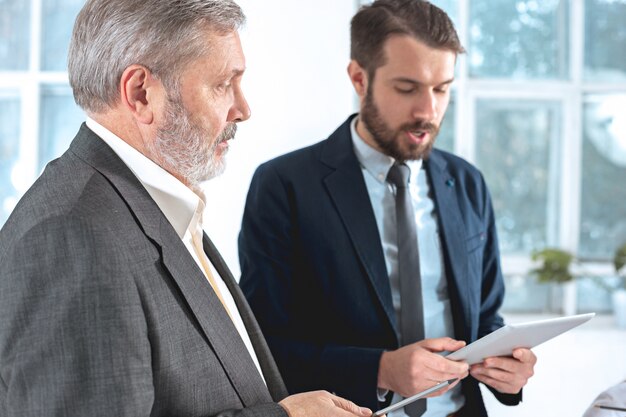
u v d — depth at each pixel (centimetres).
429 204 189
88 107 119
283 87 365
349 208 181
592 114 394
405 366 163
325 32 365
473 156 391
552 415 365
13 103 387
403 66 173
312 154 190
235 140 364
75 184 109
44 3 385
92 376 98
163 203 122
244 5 362
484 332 195
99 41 115
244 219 190
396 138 178
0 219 388
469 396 186
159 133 117
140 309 104
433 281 185
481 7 387
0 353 100
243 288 186
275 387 142
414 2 178
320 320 183
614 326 389
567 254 376
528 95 388
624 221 396
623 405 158
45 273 99
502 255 394
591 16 391
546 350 370
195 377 112
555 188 395
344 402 126
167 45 114
